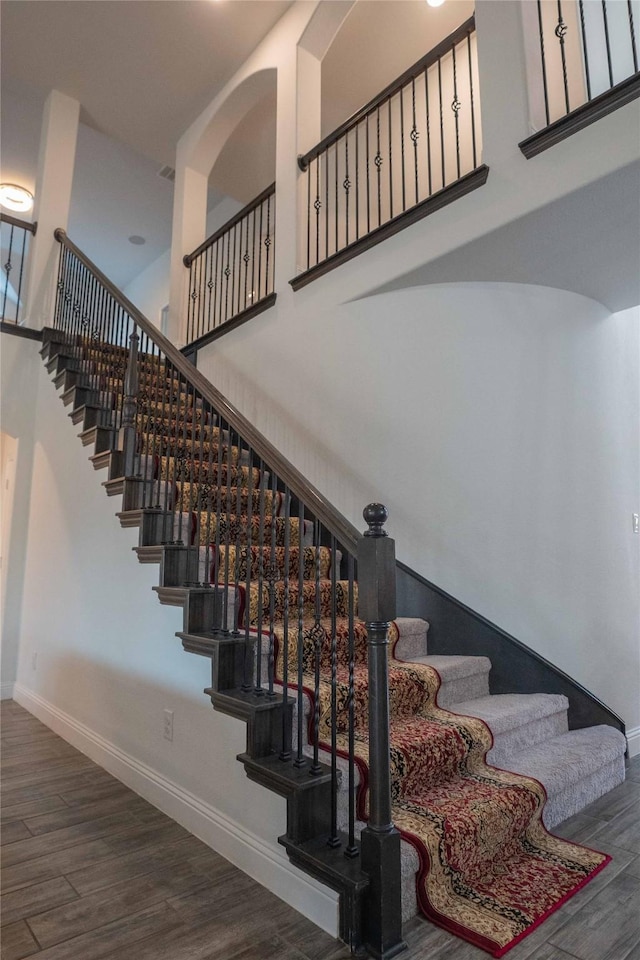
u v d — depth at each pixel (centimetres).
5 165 641
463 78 452
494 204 259
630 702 304
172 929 158
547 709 258
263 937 155
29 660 398
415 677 235
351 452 341
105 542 303
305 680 220
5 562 431
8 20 437
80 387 361
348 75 482
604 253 268
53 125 506
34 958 146
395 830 152
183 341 512
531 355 291
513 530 284
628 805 238
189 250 530
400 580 311
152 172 651
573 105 304
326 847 162
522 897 171
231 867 191
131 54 468
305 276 375
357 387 342
